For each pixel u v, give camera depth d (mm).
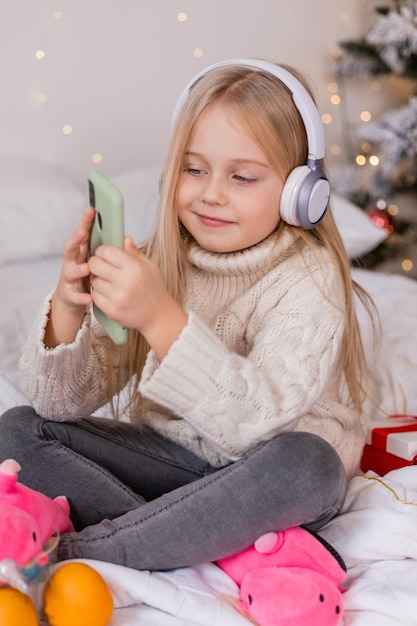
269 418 922
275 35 2785
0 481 887
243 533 922
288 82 1048
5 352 1564
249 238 1052
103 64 2518
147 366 925
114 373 1109
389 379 1510
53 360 1002
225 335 1088
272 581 889
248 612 908
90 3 2461
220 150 1019
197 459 1123
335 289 1057
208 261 1083
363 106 3049
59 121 2494
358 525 1010
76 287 963
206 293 1110
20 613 774
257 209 1032
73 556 945
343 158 3043
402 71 2785
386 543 990
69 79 2480
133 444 1112
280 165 1035
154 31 2570
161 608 891
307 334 995
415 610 904
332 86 2955
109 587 885
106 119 2561
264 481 916
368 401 1448
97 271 886
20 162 2330
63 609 814
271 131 1024
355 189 2818
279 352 980
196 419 922
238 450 949
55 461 1037
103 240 914
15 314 1699
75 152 2539
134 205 2184
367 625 886
